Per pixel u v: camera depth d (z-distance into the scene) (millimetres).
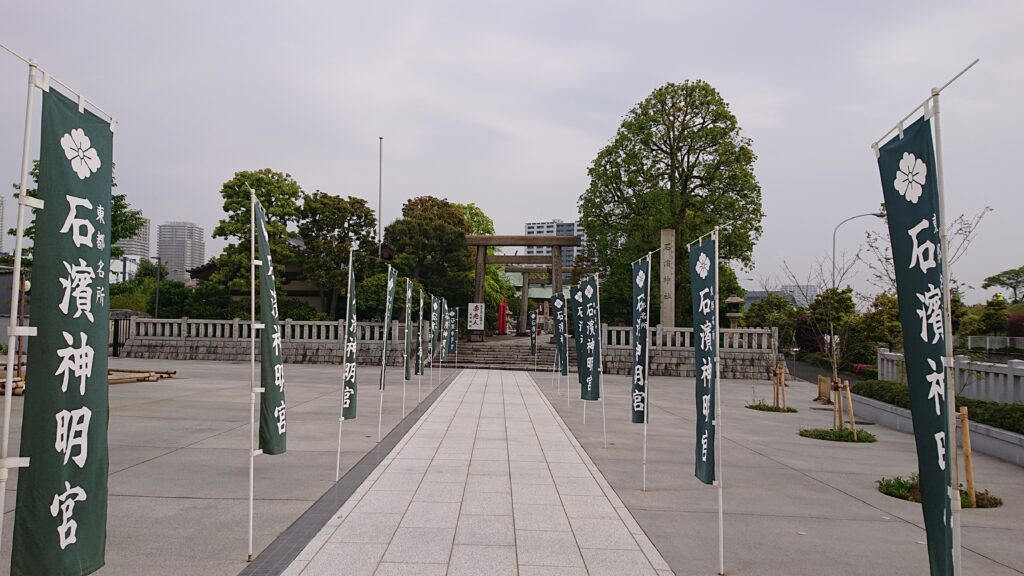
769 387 22188
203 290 32812
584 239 35250
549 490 6914
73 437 3270
